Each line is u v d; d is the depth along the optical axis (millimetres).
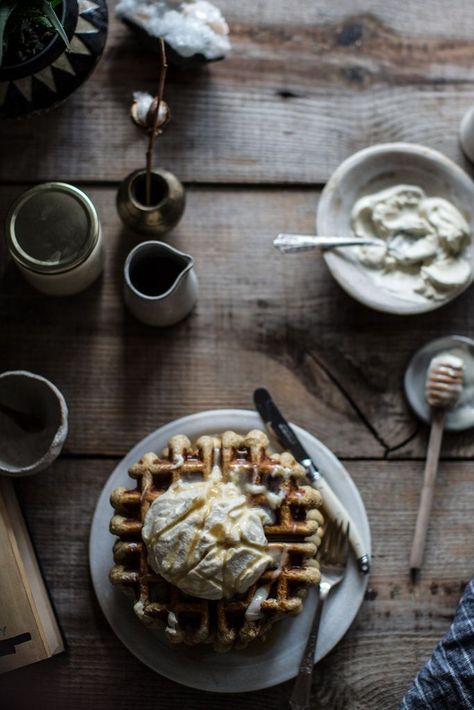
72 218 1091
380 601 1141
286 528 1044
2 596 1066
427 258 1148
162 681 1129
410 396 1154
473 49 1212
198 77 1198
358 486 1157
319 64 1205
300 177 1192
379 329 1179
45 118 1189
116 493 1066
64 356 1169
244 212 1188
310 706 1127
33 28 1074
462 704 1053
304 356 1175
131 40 1194
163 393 1167
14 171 1184
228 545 1018
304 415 1168
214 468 1057
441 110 1205
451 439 1164
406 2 1212
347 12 1211
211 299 1178
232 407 1168
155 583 1051
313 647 1084
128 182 1112
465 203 1159
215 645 1049
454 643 1069
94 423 1161
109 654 1132
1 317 1172
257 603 1031
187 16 1153
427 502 1140
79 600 1137
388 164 1160
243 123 1196
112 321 1175
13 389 1094
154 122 1075
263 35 1205
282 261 1185
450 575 1146
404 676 1131
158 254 1104
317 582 1051
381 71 1206
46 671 1130
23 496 1147
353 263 1150
